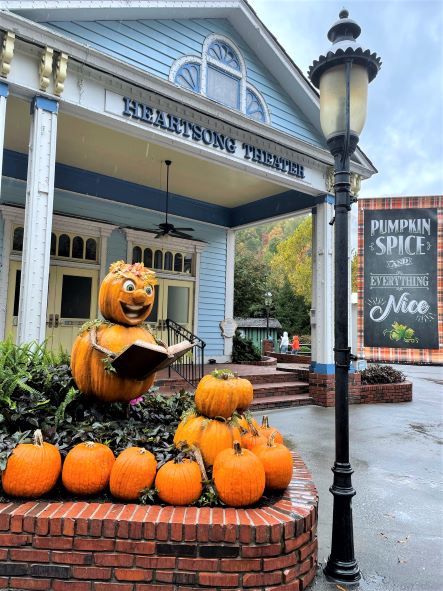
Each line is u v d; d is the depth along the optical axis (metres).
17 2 5.55
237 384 3.37
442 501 4.39
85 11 6.26
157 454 3.12
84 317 10.34
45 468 2.85
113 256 10.93
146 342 3.36
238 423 3.35
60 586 2.55
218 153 7.79
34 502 2.81
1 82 5.38
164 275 12.05
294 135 9.27
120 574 2.54
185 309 12.53
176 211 12.22
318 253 9.88
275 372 10.65
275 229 53.34
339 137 3.24
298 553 2.71
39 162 5.58
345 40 3.21
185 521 2.59
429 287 14.55
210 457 3.12
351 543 3.02
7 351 3.90
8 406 3.36
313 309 9.94
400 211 14.59
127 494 2.84
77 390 3.58
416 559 3.26
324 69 3.30
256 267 32.62
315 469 5.24
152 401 4.07
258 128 8.16
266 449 3.18
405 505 4.27
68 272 10.16
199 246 12.68
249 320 25.56
